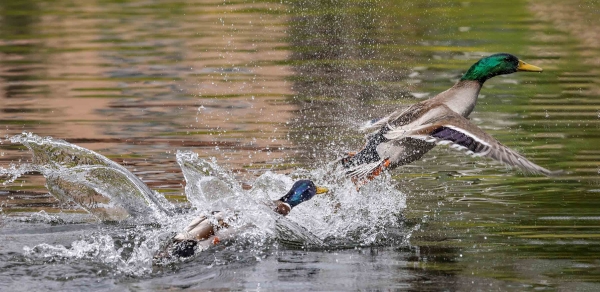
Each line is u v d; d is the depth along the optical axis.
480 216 10.82
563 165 12.93
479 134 9.27
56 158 10.42
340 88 17.88
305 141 14.33
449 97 10.44
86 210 10.84
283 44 21.98
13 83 18.22
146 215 10.65
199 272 8.91
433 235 10.15
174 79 18.72
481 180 12.44
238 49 21.45
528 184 12.16
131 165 12.99
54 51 21.33
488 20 24.58
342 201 11.23
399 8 26.30
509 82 18.64
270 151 13.74
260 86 18.20
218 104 16.77
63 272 8.82
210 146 14.02
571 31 23.03
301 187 11.20
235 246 9.77
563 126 15.11
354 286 8.38
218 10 26.55
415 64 19.78
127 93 17.56
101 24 24.64
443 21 24.41
